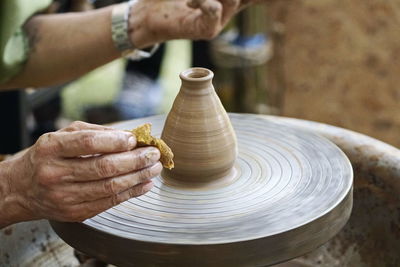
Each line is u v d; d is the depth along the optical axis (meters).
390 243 1.77
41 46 2.04
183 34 1.89
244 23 3.48
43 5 2.06
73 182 1.21
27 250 1.76
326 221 1.30
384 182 1.79
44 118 3.57
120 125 1.75
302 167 1.50
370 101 3.45
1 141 2.83
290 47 3.51
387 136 3.48
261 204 1.36
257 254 1.23
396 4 3.22
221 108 1.46
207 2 1.72
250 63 3.50
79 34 2.01
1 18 1.90
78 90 3.65
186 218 1.32
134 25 1.96
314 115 3.60
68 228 1.34
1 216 1.36
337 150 1.56
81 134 1.20
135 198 1.40
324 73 3.49
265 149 1.59
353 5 3.30
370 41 3.33
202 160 1.41
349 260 1.83
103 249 1.29
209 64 3.85
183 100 1.43
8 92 2.73
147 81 3.69
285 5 3.43
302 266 1.81
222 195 1.41
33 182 1.26
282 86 3.63
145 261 1.25
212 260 1.22
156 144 1.26
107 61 2.04
